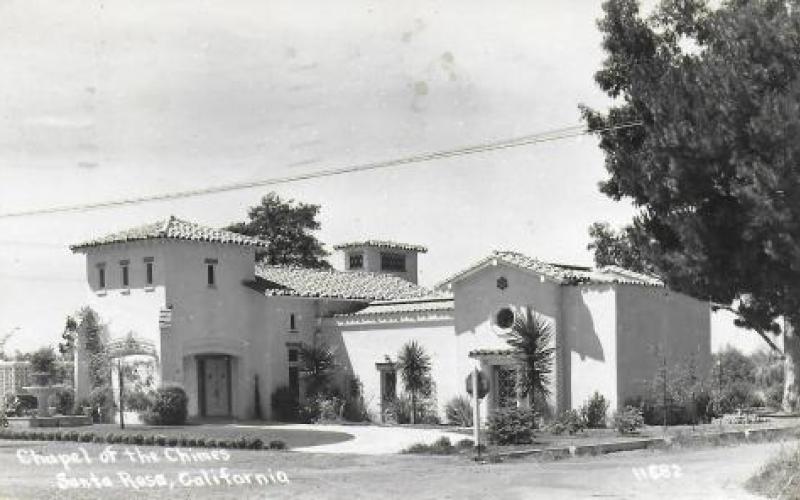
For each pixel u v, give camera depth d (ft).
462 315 135.64
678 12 79.41
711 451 89.40
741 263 71.51
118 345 144.77
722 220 72.18
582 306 126.21
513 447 95.76
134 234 145.79
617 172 80.28
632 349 124.98
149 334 142.00
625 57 80.84
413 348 140.97
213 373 151.53
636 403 123.75
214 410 150.82
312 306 155.84
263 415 148.66
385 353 146.30
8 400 152.05
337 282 165.27
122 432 118.01
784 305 72.13
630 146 83.41
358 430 126.11
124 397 141.59
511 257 131.34
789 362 117.60
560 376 126.52
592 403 123.03
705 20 76.59
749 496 59.47
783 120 65.36
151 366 140.67
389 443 107.24
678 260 73.67
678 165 71.10
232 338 148.97
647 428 117.80
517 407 108.99
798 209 66.13
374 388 147.02
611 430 116.98
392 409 142.82
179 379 141.18
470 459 86.58
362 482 70.64
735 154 68.28
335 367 151.43
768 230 67.62
